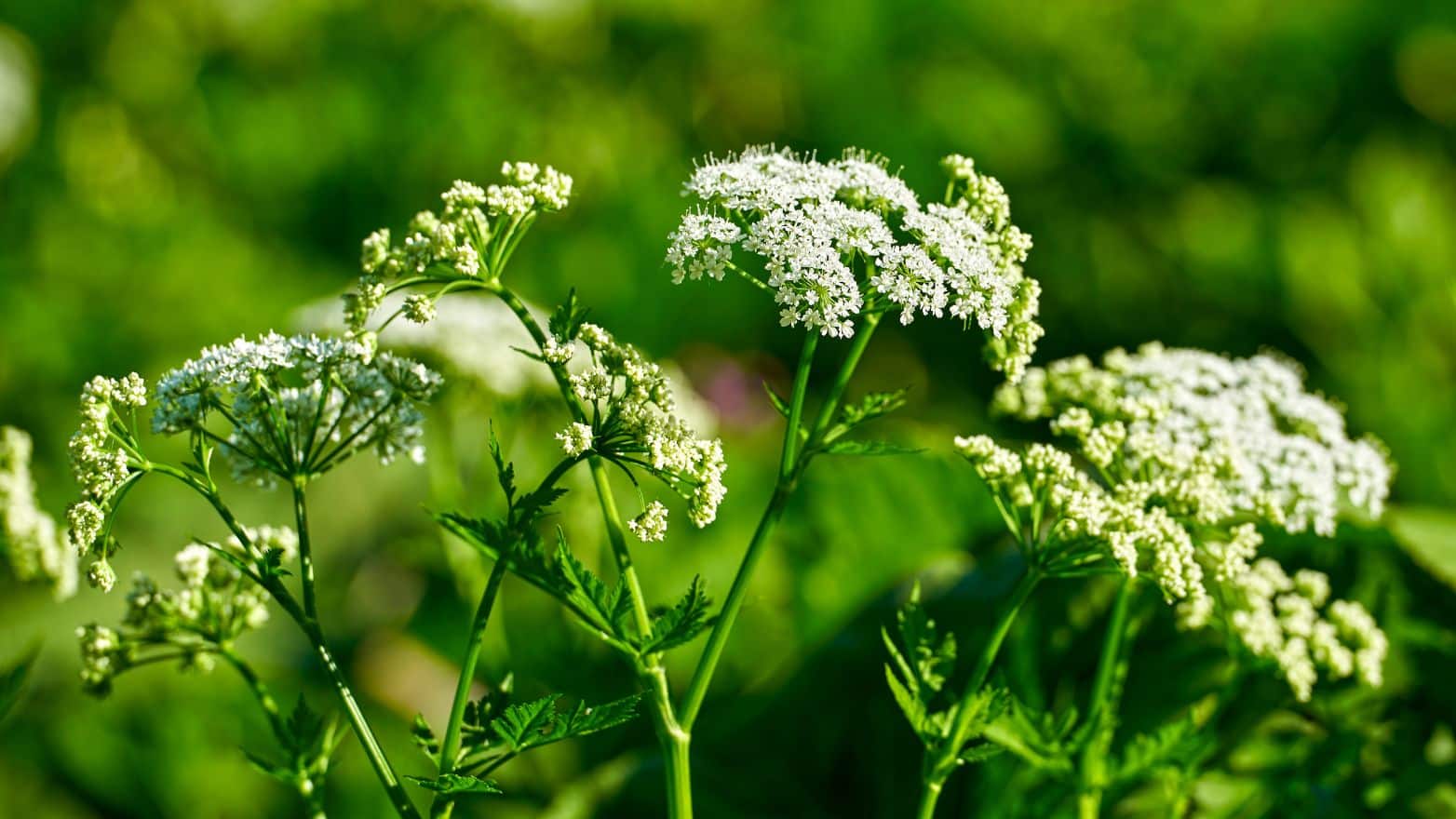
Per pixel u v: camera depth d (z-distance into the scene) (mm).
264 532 851
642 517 809
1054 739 870
